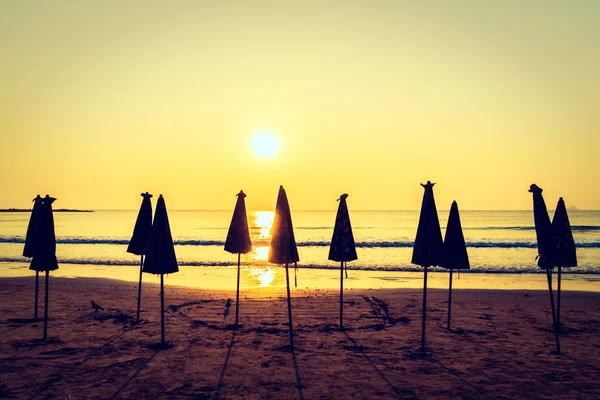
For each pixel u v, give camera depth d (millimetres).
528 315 13727
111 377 8070
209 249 41469
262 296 16734
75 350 9641
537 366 8898
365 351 9805
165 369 8523
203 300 15578
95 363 8820
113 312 13391
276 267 28828
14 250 38594
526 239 51375
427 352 9758
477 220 111750
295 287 19406
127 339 10523
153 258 9578
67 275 24000
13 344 10008
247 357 9305
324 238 57750
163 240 9617
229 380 7988
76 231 70812
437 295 17469
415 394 7445
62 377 8047
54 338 10508
